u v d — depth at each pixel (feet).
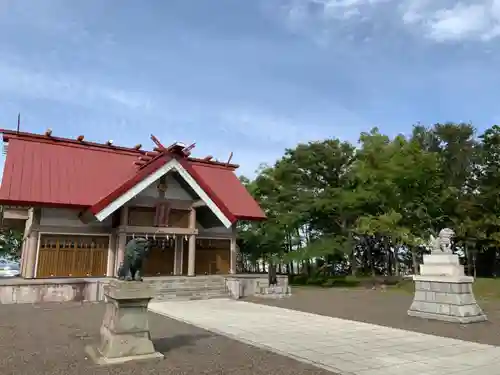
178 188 80.18
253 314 51.06
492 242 112.37
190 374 24.90
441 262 49.11
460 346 33.09
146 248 29.48
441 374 25.08
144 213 75.36
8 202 63.93
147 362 27.40
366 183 104.37
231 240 88.69
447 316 46.26
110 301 29.94
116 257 71.82
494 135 115.44
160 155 72.02
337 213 116.16
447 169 118.32
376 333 38.70
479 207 108.58
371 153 100.37
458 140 119.55
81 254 72.23
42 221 70.33
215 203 75.36
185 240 82.89
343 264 145.48
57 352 30.04
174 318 47.62
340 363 27.61
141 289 28.63
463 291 46.83
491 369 26.22
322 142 121.08
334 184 119.24
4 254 167.43
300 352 30.71
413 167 94.38
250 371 25.73
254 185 126.00
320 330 40.09
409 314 50.57
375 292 84.74
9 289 57.26
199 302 64.18
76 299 60.64
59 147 79.25
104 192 73.82
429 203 103.09
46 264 69.05
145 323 28.99
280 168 120.37
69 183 72.43
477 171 122.11
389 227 92.48
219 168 99.91
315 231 129.90
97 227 74.18
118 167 81.82
